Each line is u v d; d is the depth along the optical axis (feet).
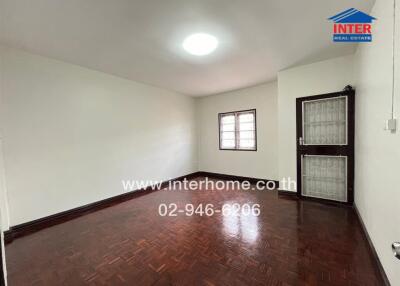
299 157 11.50
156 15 6.33
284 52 9.34
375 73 6.07
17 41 7.83
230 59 10.05
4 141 8.07
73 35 7.47
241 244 6.93
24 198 8.57
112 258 6.38
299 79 11.24
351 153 9.89
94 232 8.13
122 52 8.99
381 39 5.45
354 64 9.52
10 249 7.03
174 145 16.75
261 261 6.00
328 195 10.78
